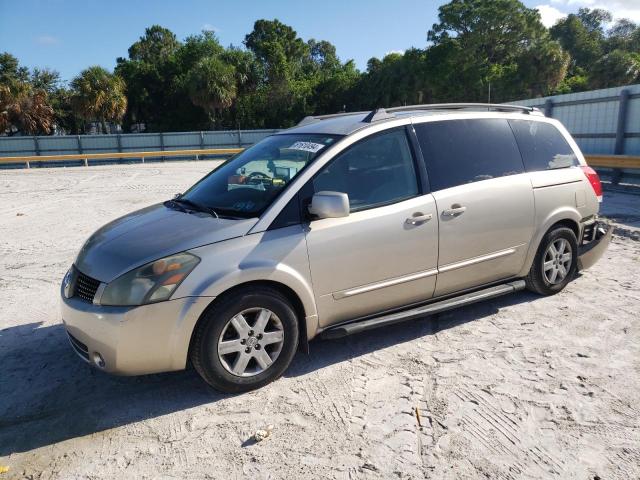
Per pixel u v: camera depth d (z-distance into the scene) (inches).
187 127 1935.3
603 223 199.9
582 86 1685.5
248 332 126.0
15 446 113.1
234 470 102.0
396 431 112.2
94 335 118.3
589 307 176.4
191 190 164.6
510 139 172.4
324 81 1941.4
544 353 144.8
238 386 127.2
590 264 196.7
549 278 183.0
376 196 142.4
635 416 114.2
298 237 129.6
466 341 154.5
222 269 120.4
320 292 134.1
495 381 131.0
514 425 112.7
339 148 140.1
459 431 111.3
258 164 152.6
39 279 238.5
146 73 1931.6
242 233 125.6
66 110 1836.9
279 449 107.9
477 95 1642.5
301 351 147.0
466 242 156.1
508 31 1616.6
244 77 1847.9
